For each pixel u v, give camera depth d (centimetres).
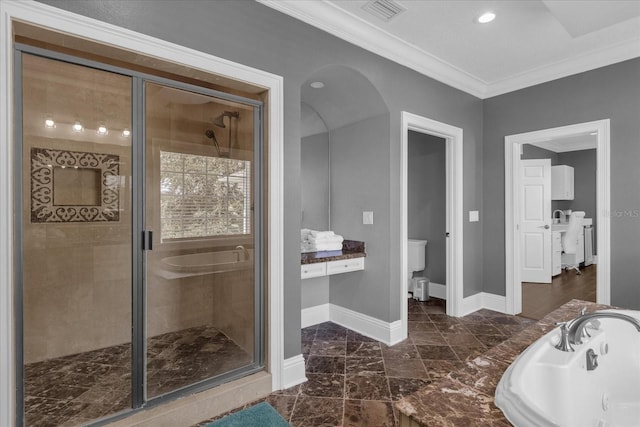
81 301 168
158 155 184
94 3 150
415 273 451
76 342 168
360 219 312
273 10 210
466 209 361
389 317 284
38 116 151
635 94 277
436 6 226
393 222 286
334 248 312
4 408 134
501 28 254
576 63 305
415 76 304
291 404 196
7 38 133
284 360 216
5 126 133
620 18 228
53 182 157
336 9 227
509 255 359
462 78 341
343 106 308
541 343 137
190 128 193
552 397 123
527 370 116
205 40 182
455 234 351
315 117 335
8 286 135
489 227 377
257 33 202
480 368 124
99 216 170
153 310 185
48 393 160
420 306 390
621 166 284
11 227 136
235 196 210
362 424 178
